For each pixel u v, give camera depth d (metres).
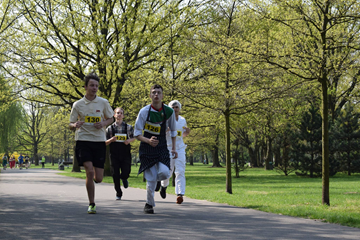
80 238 4.60
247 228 5.51
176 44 18.25
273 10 9.34
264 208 7.95
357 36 8.79
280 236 4.95
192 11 18.53
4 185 14.17
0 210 7.00
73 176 24.25
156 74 17.47
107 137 9.53
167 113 6.79
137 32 21.77
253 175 30.27
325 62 8.88
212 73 12.62
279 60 9.23
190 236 4.82
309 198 10.66
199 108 13.44
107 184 16.02
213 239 4.67
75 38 22.16
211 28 12.42
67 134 64.31
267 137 40.09
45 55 23.59
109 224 5.60
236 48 9.49
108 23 22.39
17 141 77.62
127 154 9.41
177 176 8.73
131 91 21.47
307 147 26.97
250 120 17.52
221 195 11.44
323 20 9.08
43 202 8.30
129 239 4.58
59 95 24.52
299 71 9.44
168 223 5.79
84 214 6.56
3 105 24.78
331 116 29.95
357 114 28.72
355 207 8.47
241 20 12.28
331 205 8.91
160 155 6.72
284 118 28.78
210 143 48.59
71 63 22.67
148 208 6.85
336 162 26.95
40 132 77.25
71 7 23.12
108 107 6.93
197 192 12.50
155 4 22.52
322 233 5.23
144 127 6.71
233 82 12.07
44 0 22.77
